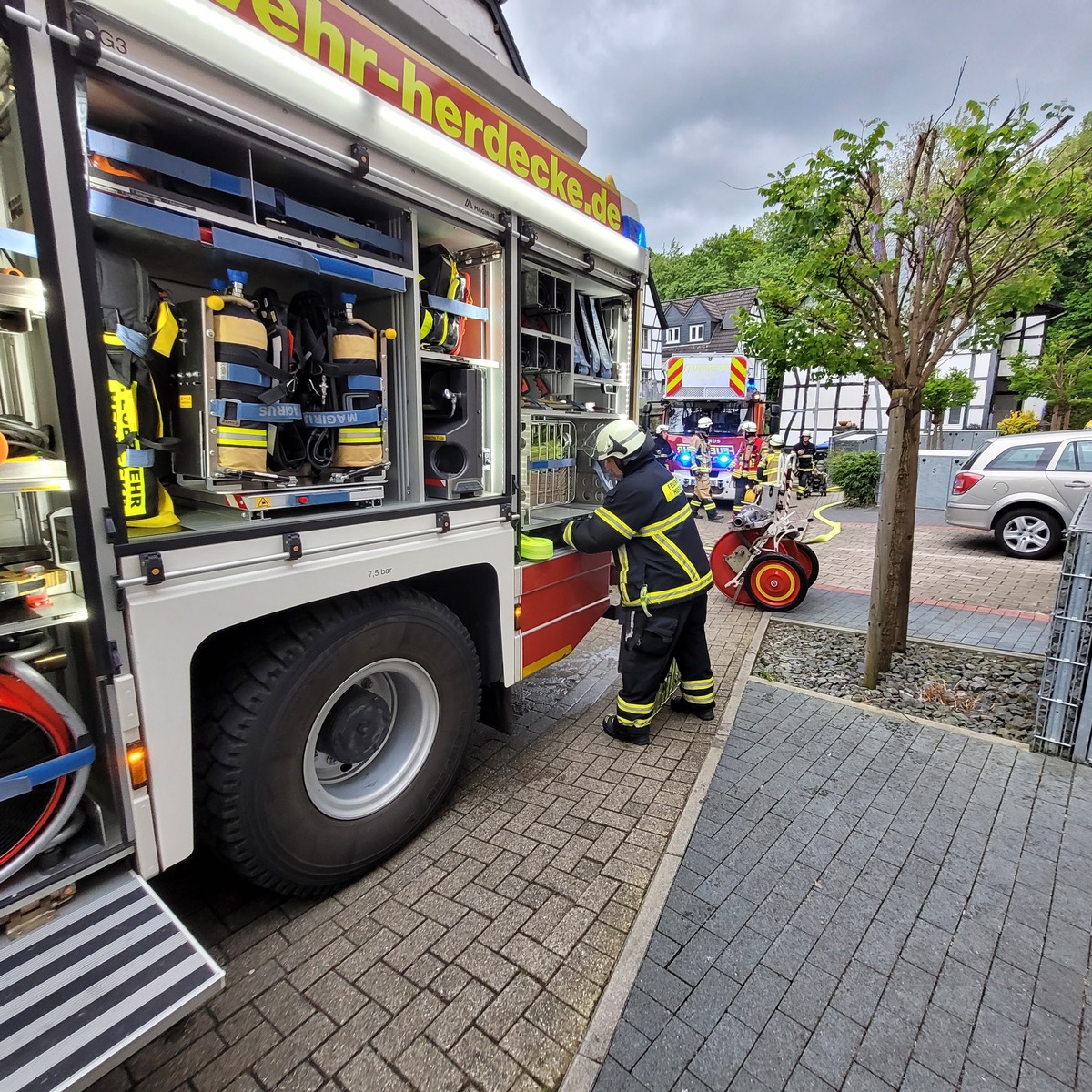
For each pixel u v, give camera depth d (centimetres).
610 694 403
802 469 1474
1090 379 1544
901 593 441
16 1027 122
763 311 418
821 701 386
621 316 392
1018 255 349
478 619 289
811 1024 174
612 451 313
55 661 156
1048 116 306
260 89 166
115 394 150
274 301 204
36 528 167
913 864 239
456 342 258
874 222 357
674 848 246
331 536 203
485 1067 162
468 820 268
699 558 321
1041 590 632
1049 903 218
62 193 134
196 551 167
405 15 229
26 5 125
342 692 217
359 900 222
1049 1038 169
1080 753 309
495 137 250
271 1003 181
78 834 160
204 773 189
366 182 201
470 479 262
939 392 1872
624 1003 179
